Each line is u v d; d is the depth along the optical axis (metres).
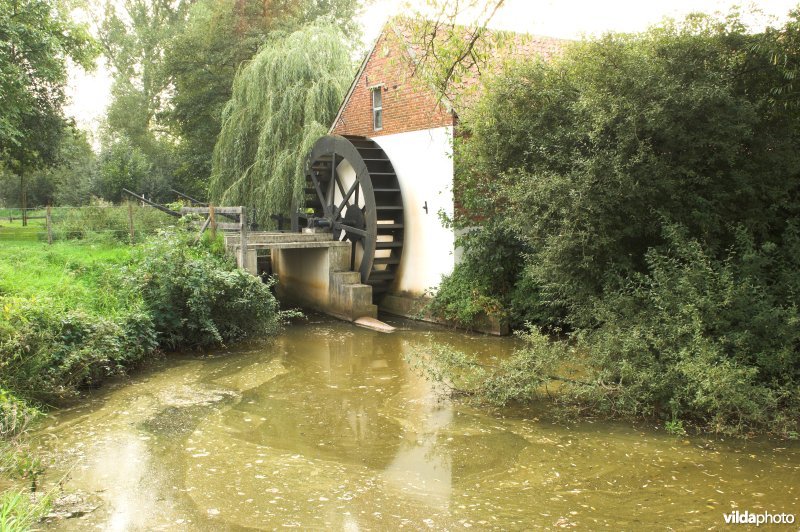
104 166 27.77
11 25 15.84
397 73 14.17
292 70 16.59
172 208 16.23
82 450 5.96
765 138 8.44
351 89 15.88
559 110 9.95
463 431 6.63
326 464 5.74
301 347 10.79
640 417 7.01
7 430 6.09
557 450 6.09
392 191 13.91
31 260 12.53
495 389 7.39
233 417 7.06
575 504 4.92
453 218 12.81
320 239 14.34
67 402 7.44
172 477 5.39
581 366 8.05
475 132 10.84
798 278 7.48
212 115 25.19
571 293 9.03
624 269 8.49
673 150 8.52
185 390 8.09
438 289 12.99
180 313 10.19
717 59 8.30
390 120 14.59
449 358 8.01
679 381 6.77
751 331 7.08
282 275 16.41
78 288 9.92
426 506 4.88
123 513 4.68
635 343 7.02
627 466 5.69
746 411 6.65
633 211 8.46
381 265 15.10
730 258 7.74
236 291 10.70
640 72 8.22
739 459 5.84
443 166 13.15
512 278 12.12
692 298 7.13
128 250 13.38
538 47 14.66
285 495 5.05
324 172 16.38
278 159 16.09
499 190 10.41
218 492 5.09
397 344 11.02
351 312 13.27
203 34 24.56
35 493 4.91
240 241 12.66
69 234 16.95
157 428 6.65
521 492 5.14
